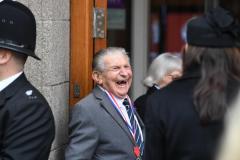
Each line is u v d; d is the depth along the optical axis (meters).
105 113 6.84
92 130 6.74
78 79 7.61
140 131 7.00
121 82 6.99
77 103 6.98
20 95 5.12
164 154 4.69
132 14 12.72
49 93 7.12
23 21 5.26
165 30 14.29
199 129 4.54
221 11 4.68
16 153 4.95
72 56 7.63
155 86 8.38
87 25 7.57
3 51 5.18
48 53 7.09
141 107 8.27
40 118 5.12
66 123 7.61
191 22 4.70
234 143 4.47
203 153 4.52
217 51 4.60
